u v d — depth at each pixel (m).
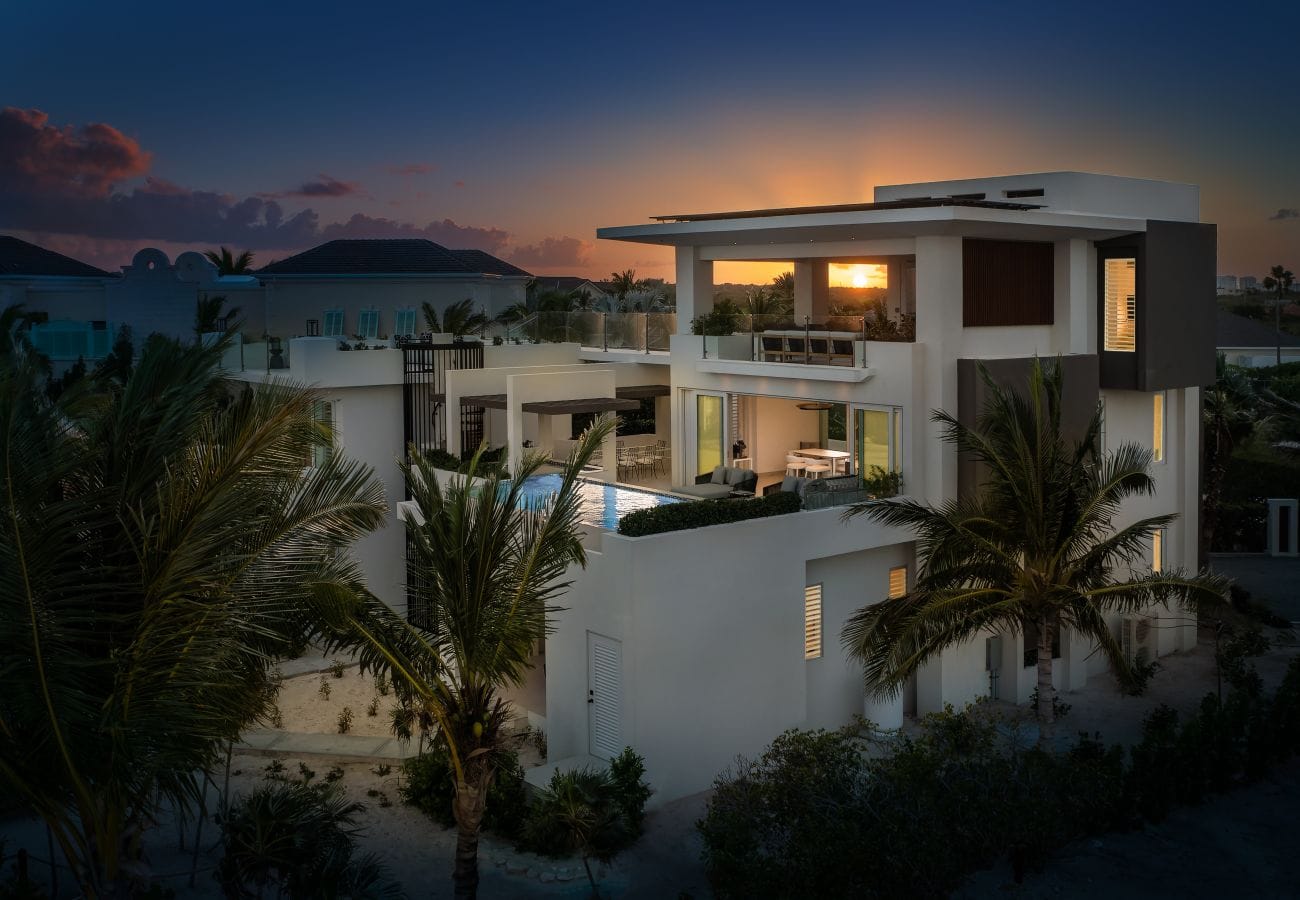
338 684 23.72
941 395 22.44
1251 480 42.78
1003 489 19.92
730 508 19.70
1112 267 25.66
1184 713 23.58
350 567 14.15
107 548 12.34
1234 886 16.44
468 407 25.95
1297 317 83.69
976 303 23.47
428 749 19.69
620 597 18.25
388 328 45.25
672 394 27.83
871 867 14.83
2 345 32.84
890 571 23.05
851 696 22.41
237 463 12.41
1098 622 19.89
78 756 11.61
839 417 30.16
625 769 17.62
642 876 16.33
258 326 43.53
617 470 28.73
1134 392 26.86
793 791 16.06
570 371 24.91
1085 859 17.30
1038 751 17.56
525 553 14.28
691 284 28.02
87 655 11.89
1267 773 20.84
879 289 29.56
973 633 22.11
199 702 12.31
